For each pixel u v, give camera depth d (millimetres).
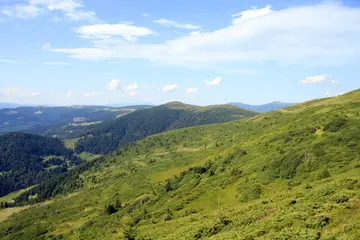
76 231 102562
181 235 42250
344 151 65812
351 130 75562
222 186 78562
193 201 76000
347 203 32125
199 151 190625
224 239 33125
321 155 67812
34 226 132625
